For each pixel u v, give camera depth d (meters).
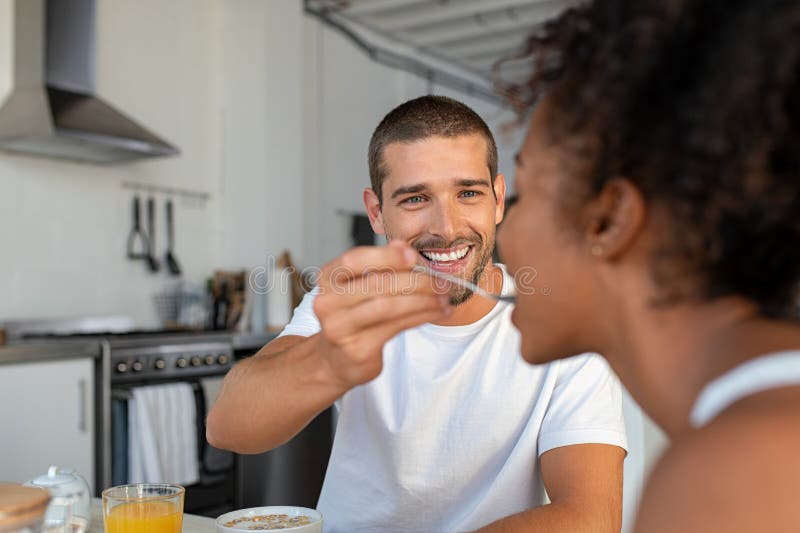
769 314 0.40
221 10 4.12
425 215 1.15
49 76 3.12
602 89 0.41
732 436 0.32
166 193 3.82
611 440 1.10
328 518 1.22
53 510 0.83
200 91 4.02
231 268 4.05
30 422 2.55
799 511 0.30
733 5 0.38
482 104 6.36
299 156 4.22
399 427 1.17
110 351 2.80
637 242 0.43
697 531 0.30
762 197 0.37
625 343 0.46
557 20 0.47
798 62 0.36
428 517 1.17
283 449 3.17
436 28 5.27
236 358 3.44
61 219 3.36
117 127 3.15
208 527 1.05
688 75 0.39
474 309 1.20
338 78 4.88
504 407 1.16
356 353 0.74
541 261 0.48
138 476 2.74
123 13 3.61
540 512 0.98
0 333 2.90
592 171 0.43
